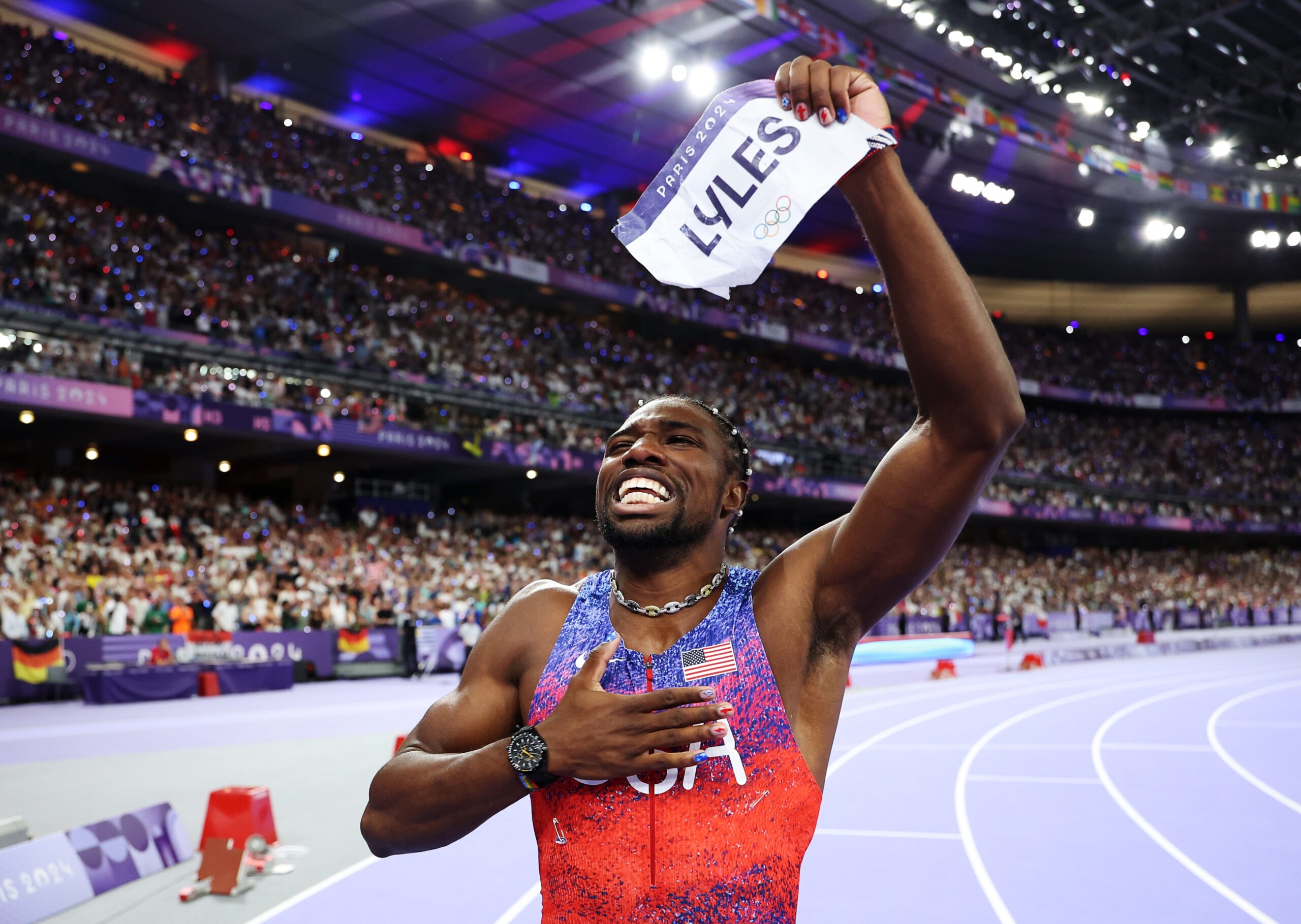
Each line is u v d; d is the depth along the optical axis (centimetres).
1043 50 2730
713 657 154
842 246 3800
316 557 2130
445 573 2277
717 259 149
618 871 144
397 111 2916
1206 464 4156
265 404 2167
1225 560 4112
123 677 1569
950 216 3703
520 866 660
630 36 2578
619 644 156
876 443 3528
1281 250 4153
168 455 2547
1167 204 3684
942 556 159
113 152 2106
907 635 2759
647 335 3378
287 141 2547
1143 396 4150
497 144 3131
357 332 2439
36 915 525
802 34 2503
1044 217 3772
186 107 2350
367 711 1479
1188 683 2023
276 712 1455
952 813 831
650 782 147
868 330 3691
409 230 2612
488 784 147
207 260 2277
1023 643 3116
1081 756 1129
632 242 153
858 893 613
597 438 2778
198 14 2419
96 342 1930
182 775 962
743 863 144
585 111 2948
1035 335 4216
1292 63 2784
